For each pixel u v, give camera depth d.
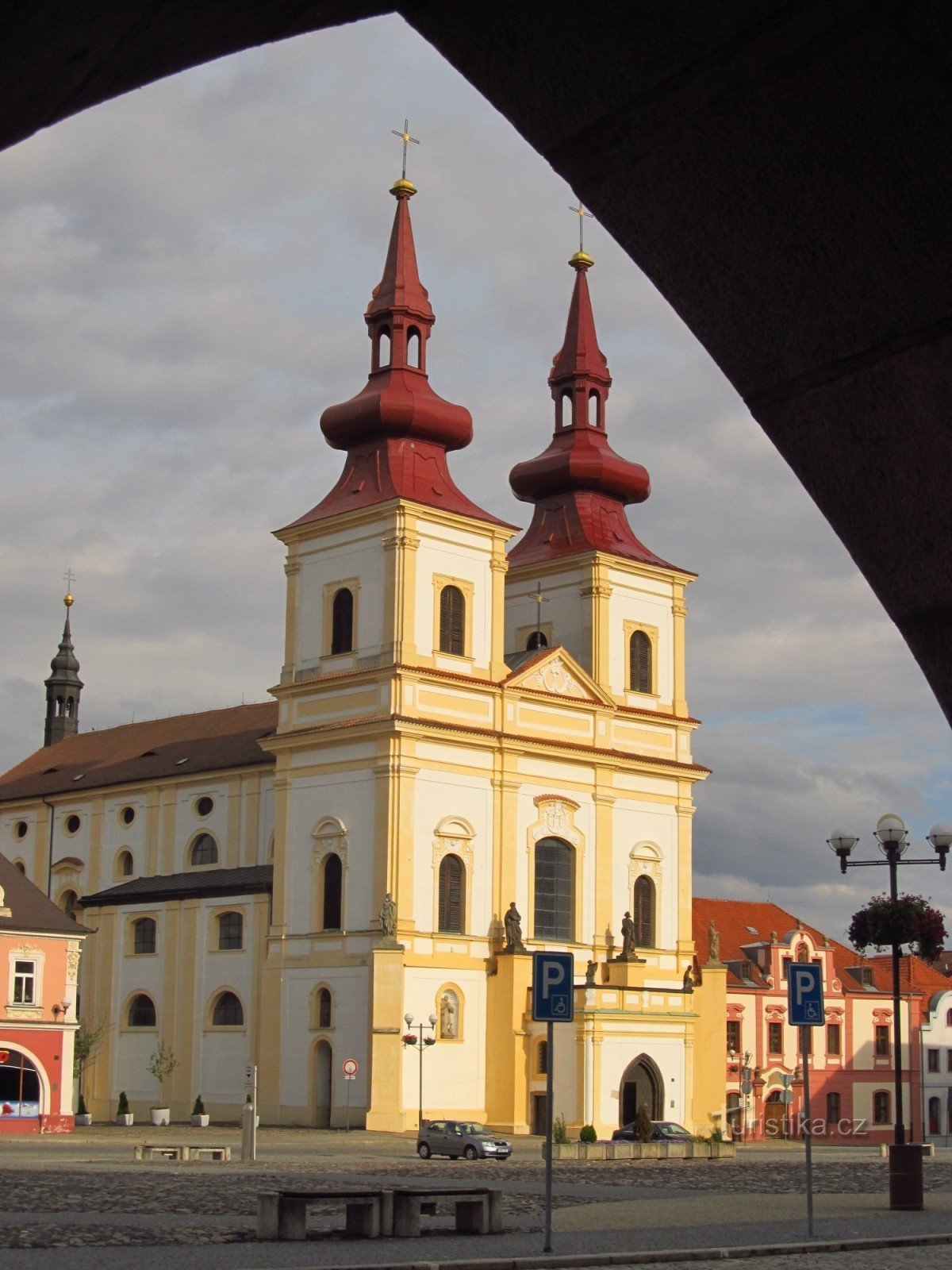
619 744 93.75
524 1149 72.06
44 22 4.22
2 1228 27.50
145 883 99.69
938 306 5.18
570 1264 22.61
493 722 87.75
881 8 4.76
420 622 85.69
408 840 82.62
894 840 36.16
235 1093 87.88
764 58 4.91
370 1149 68.19
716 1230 29.28
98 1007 96.12
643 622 97.56
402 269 92.19
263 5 4.52
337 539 88.12
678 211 5.33
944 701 5.55
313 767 86.56
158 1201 35.25
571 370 101.56
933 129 4.95
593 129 5.20
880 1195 40.84
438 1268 21.47
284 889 86.50
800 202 5.16
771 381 5.52
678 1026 86.50
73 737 120.44
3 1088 79.44
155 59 4.56
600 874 90.62
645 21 4.87
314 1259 22.88
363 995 81.56
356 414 89.75
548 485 100.50
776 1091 109.00
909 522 5.44
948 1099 117.38
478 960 84.62
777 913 121.81
